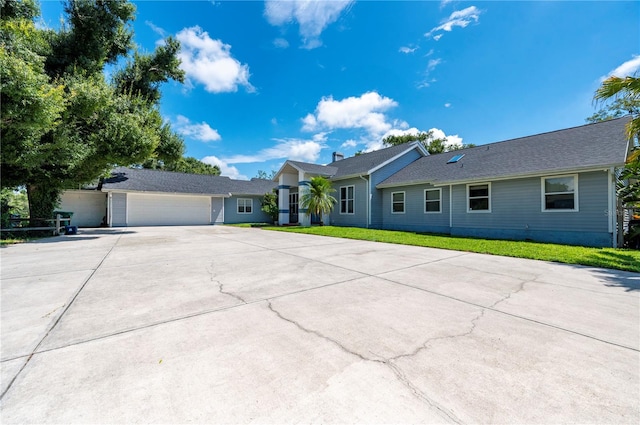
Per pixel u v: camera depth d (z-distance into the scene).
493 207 10.69
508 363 2.01
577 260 5.87
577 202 8.64
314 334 2.45
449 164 13.33
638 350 2.21
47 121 8.08
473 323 2.73
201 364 1.96
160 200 18.58
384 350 2.18
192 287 3.90
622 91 6.49
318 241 9.57
